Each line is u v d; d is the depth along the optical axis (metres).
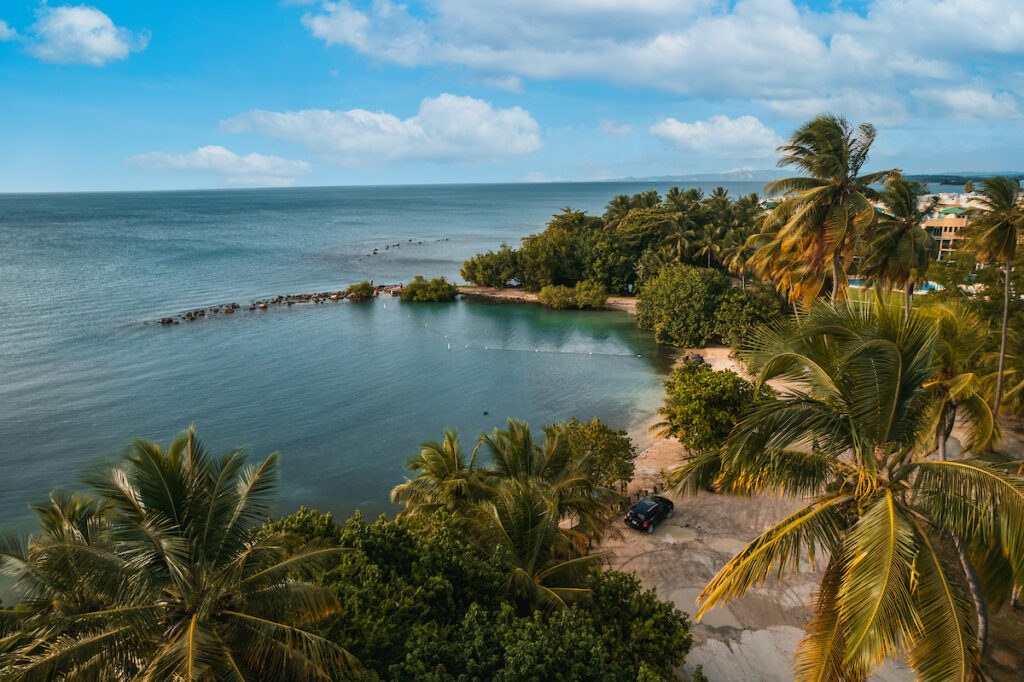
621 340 73.31
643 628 15.77
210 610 12.31
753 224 91.81
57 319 82.12
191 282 114.12
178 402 52.38
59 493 15.47
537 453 25.14
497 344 72.38
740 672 18.66
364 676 13.09
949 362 16.02
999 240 26.39
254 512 13.97
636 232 105.25
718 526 27.91
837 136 29.31
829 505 12.49
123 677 12.35
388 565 17.98
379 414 49.84
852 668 10.42
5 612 13.14
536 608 17.11
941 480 11.54
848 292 13.31
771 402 13.16
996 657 17.91
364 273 129.00
